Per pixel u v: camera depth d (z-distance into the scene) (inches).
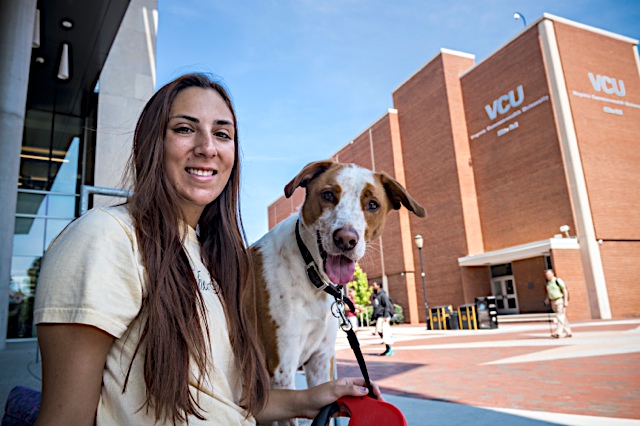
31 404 52.7
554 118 778.2
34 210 516.4
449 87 975.6
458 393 198.4
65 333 37.4
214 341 48.6
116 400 40.3
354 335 60.6
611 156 778.8
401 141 1114.7
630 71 850.8
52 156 539.8
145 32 533.6
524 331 546.0
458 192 932.0
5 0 361.7
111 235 41.8
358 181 93.6
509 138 864.3
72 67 471.5
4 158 348.8
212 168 54.2
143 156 50.4
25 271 499.5
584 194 740.0
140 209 46.1
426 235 1015.6
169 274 44.2
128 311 40.6
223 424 44.9
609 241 738.2
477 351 362.3
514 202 850.1
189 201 53.9
